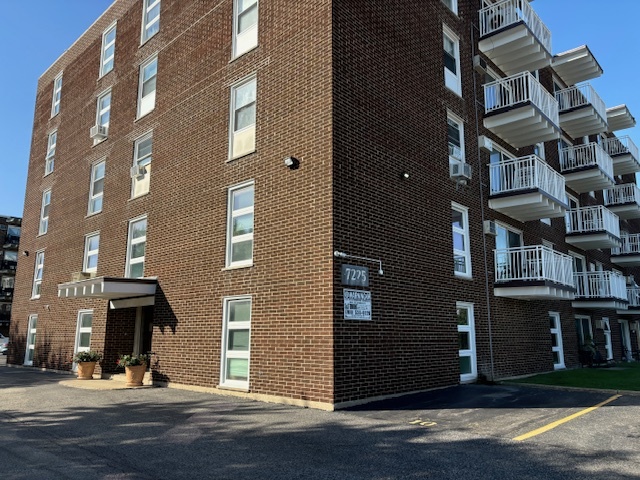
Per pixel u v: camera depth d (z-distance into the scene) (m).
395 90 11.73
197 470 5.45
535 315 16.31
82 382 13.30
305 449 6.23
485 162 15.16
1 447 6.49
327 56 10.03
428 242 11.94
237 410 8.75
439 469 5.45
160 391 11.34
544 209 15.04
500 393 10.63
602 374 15.20
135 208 14.98
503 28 15.78
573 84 23.17
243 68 12.05
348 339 9.16
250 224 11.14
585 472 5.32
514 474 5.27
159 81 15.09
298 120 10.37
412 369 10.64
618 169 26.78
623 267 28.11
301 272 9.62
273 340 9.88
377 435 6.91
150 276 13.65
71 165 19.36
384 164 10.90
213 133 12.55
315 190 9.71
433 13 13.98
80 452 6.19
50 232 20.06
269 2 11.73
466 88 14.98
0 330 45.69
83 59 19.95
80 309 16.81
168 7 15.34
